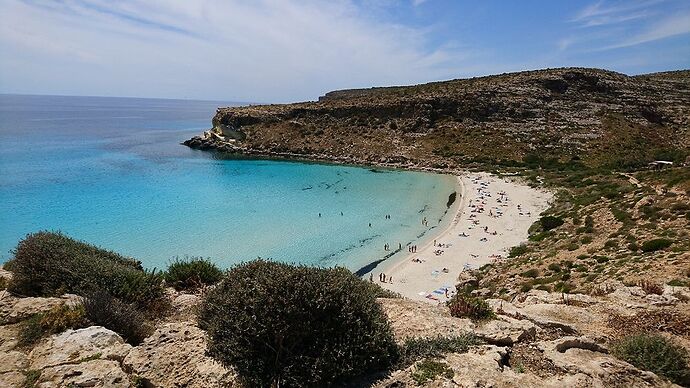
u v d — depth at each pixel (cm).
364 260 4494
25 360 840
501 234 5122
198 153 12175
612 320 1048
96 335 916
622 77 13975
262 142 12431
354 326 745
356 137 12162
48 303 1115
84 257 1420
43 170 8806
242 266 977
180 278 1602
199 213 6162
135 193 7231
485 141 10962
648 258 2452
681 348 841
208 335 795
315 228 5616
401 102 12762
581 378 699
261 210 6475
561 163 9375
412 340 813
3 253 4284
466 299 1098
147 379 736
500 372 710
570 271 2789
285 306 714
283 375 677
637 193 4525
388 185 8438
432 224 5841
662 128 11106
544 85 12925
